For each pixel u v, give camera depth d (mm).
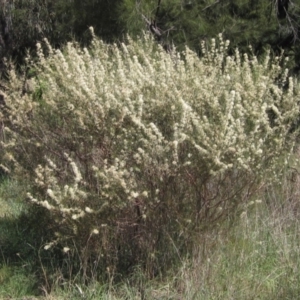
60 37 9898
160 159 4680
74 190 4672
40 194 5207
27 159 5402
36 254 5484
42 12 9906
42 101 6020
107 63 5898
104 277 4957
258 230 5504
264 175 5250
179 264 4938
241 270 5012
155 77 5121
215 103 4895
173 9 10117
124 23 9641
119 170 4621
